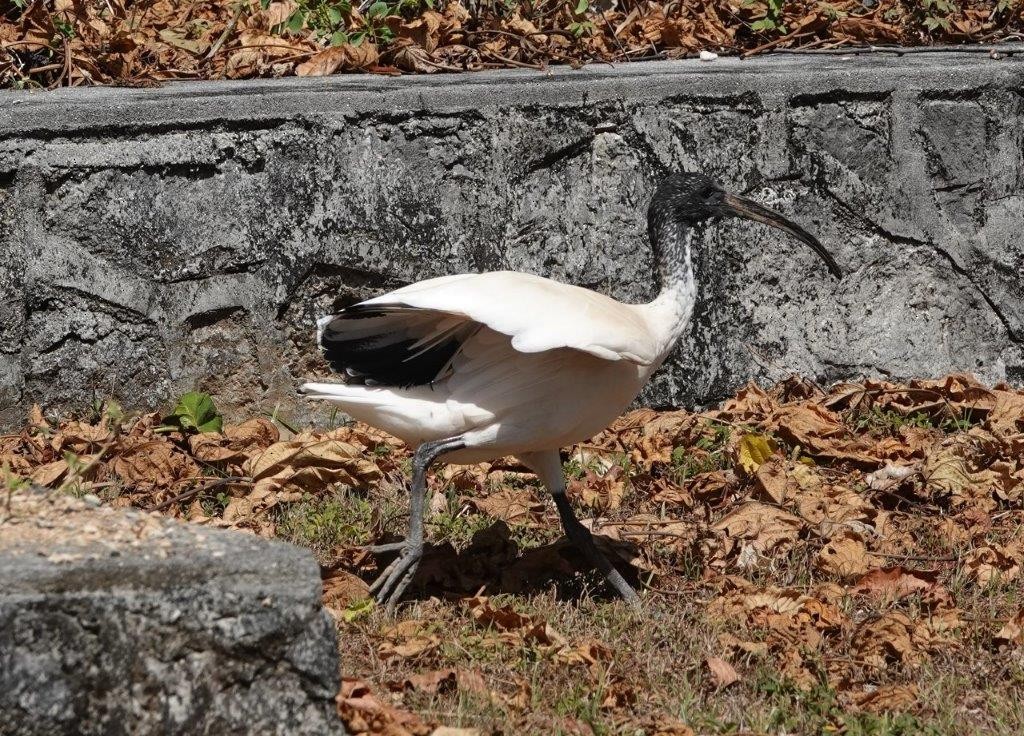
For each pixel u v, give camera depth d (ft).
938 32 49.08
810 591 30.63
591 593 31.07
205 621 20.83
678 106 40.16
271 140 37.37
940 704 26.48
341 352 28.96
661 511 34.76
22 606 19.85
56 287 36.42
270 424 37.29
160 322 37.32
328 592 29.53
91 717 20.26
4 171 35.55
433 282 28.63
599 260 40.19
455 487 35.88
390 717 23.85
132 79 40.50
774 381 41.73
